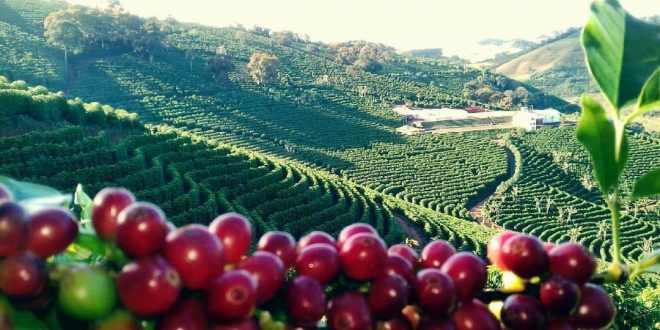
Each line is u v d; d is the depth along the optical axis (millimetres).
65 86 109062
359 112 127750
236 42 165750
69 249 1892
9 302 1439
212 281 1517
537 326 1827
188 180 50219
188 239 1500
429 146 107250
